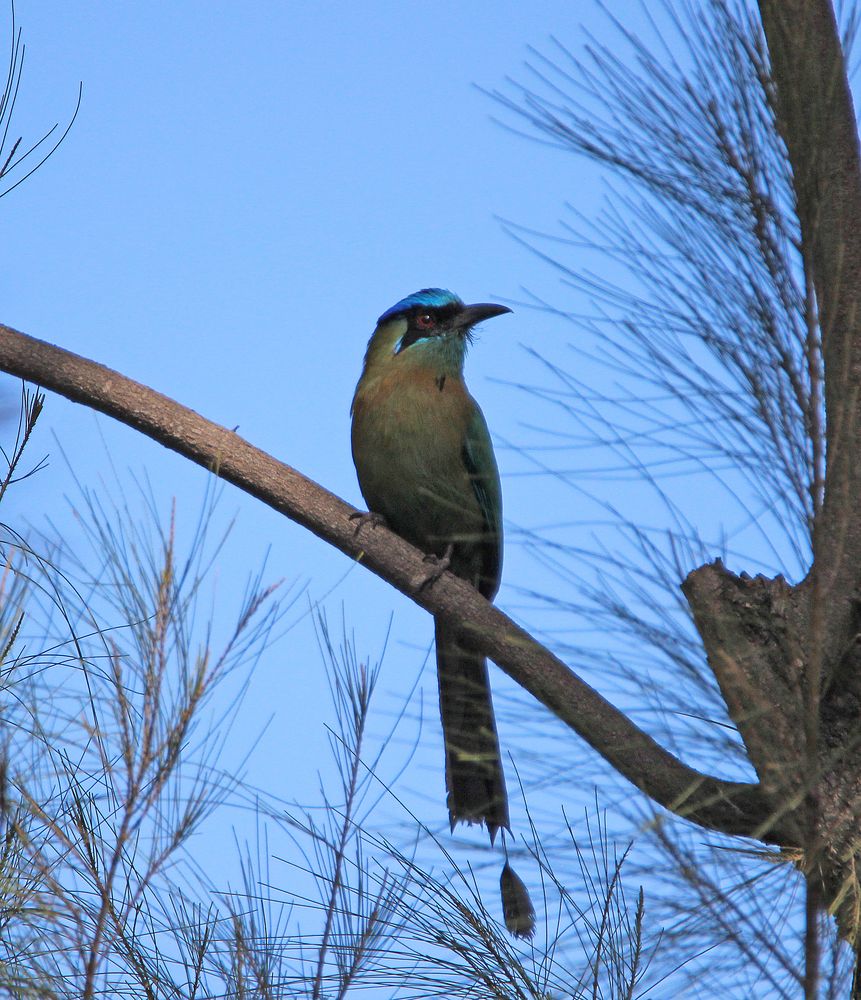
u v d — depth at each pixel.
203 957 6.21
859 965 6.33
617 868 5.93
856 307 6.60
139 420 9.45
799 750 6.48
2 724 6.09
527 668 8.47
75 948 5.99
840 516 6.02
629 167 6.27
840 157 6.65
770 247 6.03
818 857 5.68
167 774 5.84
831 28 6.37
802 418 5.80
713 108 6.23
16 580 6.15
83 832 6.04
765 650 6.75
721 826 7.45
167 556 5.90
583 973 5.94
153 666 5.80
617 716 8.13
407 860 6.50
